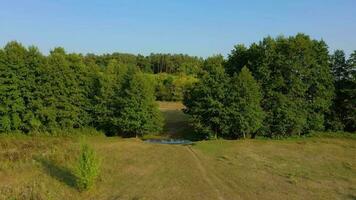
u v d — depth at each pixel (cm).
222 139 6150
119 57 19150
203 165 4238
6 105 5769
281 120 6144
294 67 6238
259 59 6594
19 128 5928
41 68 5972
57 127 6109
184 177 3728
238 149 5188
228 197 3161
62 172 3675
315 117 6350
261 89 6347
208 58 6719
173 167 4112
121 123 6247
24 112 5909
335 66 6775
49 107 6006
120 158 4469
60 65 6084
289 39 6525
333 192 3331
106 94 6394
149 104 6369
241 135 6197
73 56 6425
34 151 4562
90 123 6519
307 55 6338
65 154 4356
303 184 3556
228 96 6097
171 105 10594
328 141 5972
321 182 3638
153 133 6506
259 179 3700
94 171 3219
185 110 6719
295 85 6216
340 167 4306
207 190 3334
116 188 3334
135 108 6266
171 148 5222
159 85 11700
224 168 4112
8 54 5816
